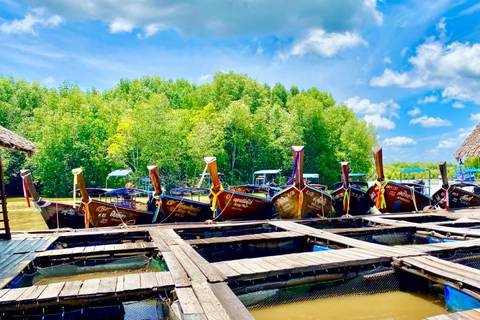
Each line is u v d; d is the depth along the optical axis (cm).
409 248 923
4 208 1112
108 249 982
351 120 6331
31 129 4359
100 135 4456
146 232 1278
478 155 1316
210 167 1435
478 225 1390
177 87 7819
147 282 672
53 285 664
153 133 4212
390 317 705
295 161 1491
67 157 4094
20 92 5225
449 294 714
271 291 751
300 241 1205
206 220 1560
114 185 4306
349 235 1256
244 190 2489
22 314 612
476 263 927
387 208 1792
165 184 4303
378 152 1692
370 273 823
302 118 5206
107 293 630
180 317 573
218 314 525
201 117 4909
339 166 5512
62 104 4581
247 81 6347
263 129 5131
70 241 1209
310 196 1563
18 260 872
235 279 702
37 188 4481
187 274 723
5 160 3928
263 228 1441
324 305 767
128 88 7788
